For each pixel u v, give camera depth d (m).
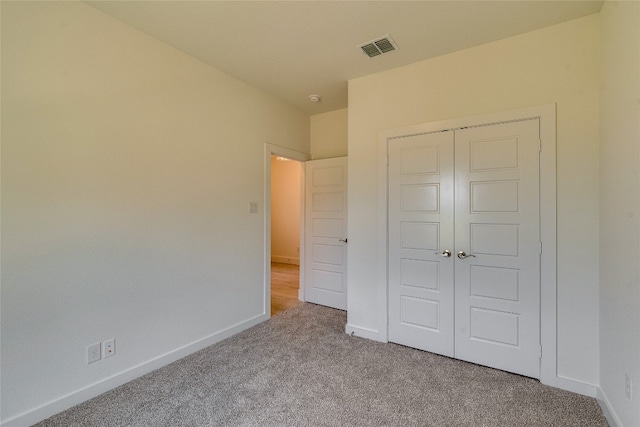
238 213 3.05
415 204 2.66
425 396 1.98
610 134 1.77
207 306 2.73
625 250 1.57
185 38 2.32
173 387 2.08
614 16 1.72
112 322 2.07
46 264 1.77
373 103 2.88
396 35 2.26
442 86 2.53
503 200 2.28
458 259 2.47
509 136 2.26
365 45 2.40
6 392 1.63
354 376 2.22
